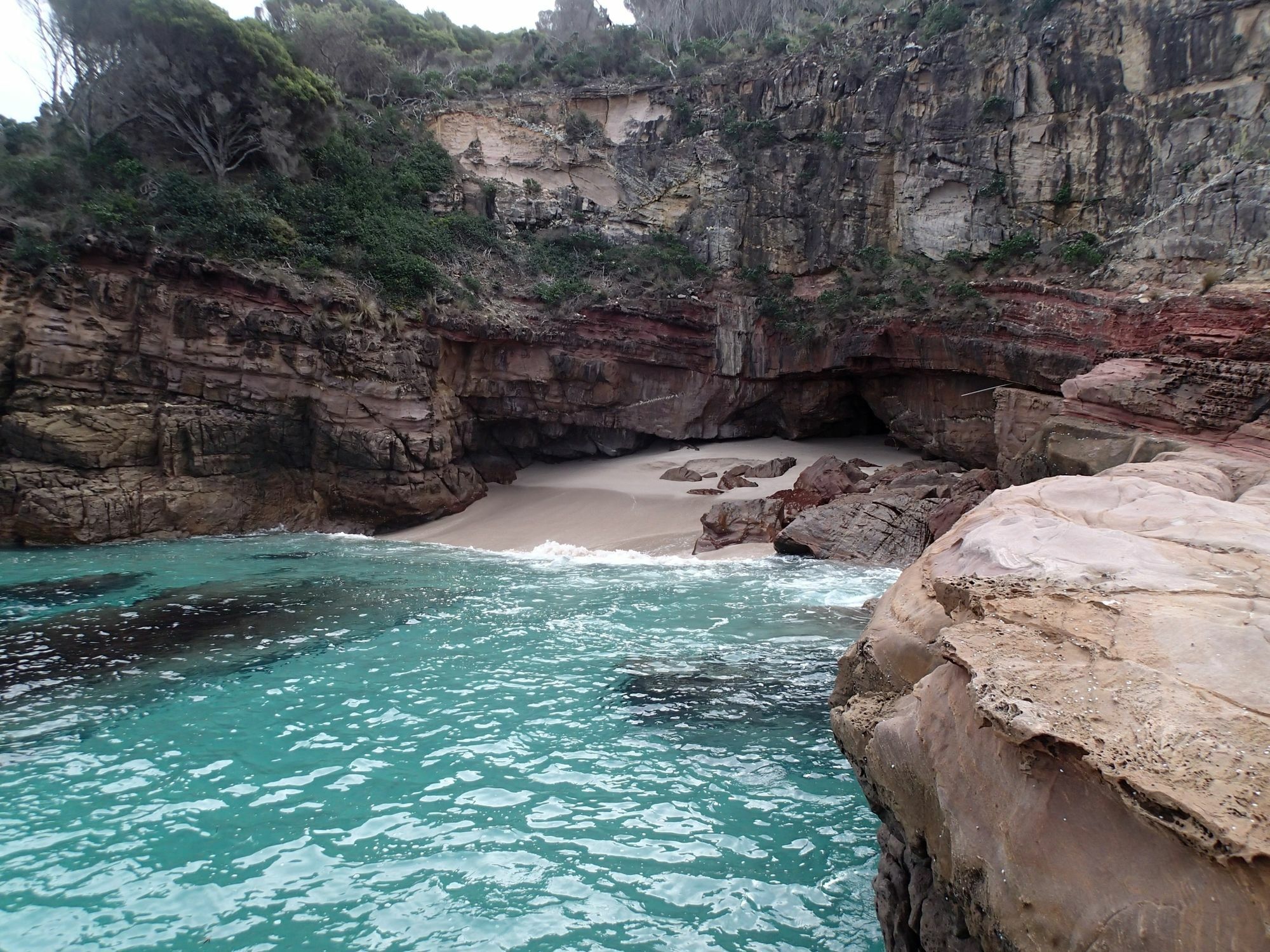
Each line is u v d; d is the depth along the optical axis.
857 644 6.43
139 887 6.20
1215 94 27.38
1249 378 17.19
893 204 34.28
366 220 31.20
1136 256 27.31
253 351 26.53
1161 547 5.21
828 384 34.69
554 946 5.50
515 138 39.22
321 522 27.88
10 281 24.59
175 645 12.80
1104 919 2.87
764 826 7.22
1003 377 28.61
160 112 29.53
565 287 33.16
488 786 7.96
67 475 24.27
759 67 38.62
